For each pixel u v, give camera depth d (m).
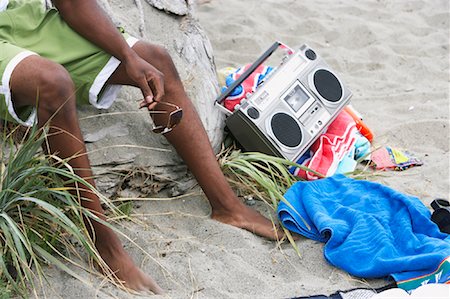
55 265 2.89
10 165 2.78
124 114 3.40
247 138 3.55
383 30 5.69
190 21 4.02
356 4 6.12
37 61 2.77
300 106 3.61
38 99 2.73
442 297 2.52
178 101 3.18
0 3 3.18
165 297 2.81
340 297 2.88
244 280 2.97
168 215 3.31
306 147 3.59
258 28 5.65
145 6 3.94
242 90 3.74
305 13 5.96
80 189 2.80
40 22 3.10
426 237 3.10
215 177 3.25
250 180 3.54
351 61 5.30
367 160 3.91
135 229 3.18
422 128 4.30
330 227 3.12
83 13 2.97
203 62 3.93
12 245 2.67
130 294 2.80
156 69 3.02
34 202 2.83
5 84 2.77
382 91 4.91
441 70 5.19
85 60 3.04
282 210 3.24
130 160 3.30
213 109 3.70
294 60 3.71
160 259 3.04
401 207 3.28
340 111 3.73
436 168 3.90
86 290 2.78
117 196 3.29
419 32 5.72
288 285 2.97
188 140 3.19
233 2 6.07
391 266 2.95
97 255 2.76
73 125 2.77
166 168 3.38
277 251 3.16
